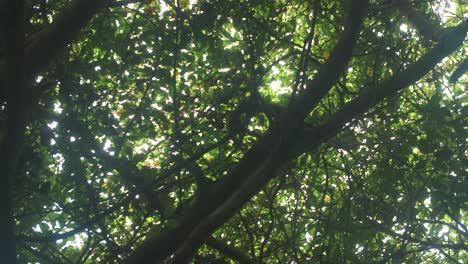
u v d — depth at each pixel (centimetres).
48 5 626
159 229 577
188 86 748
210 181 587
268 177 545
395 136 662
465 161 604
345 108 581
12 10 368
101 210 571
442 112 602
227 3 658
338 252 580
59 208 634
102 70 698
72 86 607
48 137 582
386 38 667
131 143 709
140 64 706
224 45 767
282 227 587
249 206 729
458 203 604
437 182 610
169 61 680
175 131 592
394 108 707
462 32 577
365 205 616
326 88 531
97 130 652
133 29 744
